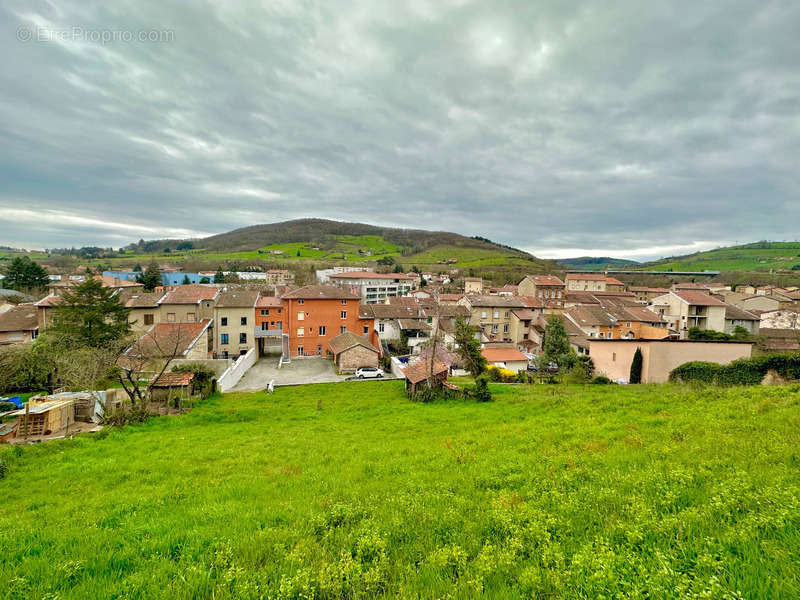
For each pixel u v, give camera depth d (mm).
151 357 30516
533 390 28531
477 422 18844
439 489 8516
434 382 28844
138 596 4691
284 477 11297
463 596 4176
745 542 4434
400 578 4719
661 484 6871
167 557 5762
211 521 7543
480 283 98062
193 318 45406
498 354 44344
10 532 7227
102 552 6094
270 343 56281
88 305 35625
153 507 9031
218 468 13070
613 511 6145
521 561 4871
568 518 6035
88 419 22891
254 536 6250
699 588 3646
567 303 72625
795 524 4688
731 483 6203
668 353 29328
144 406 22391
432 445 14227
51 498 10766
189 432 19766
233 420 22484
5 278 75938
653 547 4684
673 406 16203
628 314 55844
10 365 28266
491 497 7742
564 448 11648
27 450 15578
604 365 33938
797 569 3785
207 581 4828
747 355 28297
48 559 5902
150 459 14750
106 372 27078
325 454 14195
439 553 5086
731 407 14094
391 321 54219
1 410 24828
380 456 13188
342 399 28859
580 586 4094
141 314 44000
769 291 75188
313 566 5074
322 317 50656
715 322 54875
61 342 31672
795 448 8016
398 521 6363
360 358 42344
